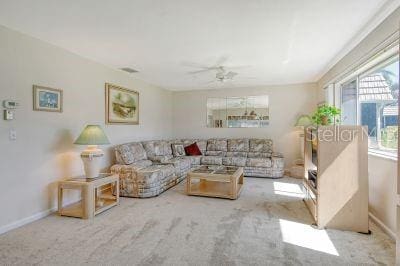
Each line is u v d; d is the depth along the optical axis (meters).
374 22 2.47
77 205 3.38
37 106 2.95
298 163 5.59
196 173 3.89
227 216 2.98
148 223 2.77
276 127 6.04
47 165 3.09
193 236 2.43
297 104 5.86
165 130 6.57
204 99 6.65
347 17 2.40
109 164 4.28
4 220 2.58
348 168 2.54
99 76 4.04
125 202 3.56
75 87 3.54
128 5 2.16
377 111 2.92
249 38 2.94
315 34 2.82
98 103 4.02
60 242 2.31
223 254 2.08
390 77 2.63
